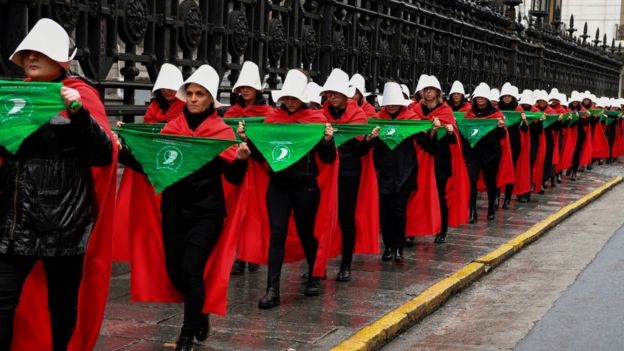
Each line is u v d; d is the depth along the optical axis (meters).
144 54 9.55
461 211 12.19
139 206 6.63
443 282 9.17
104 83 8.84
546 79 30.41
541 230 13.26
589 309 8.52
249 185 8.41
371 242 9.39
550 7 49.44
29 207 5.11
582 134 21.36
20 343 5.55
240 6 11.22
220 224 6.46
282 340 6.89
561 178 21.80
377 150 10.16
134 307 7.80
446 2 19.03
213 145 6.30
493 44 23.39
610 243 12.57
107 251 5.65
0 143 5.06
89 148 5.20
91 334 5.72
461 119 13.57
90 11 8.61
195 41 10.25
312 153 8.12
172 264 6.53
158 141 6.32
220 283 6.51
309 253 8.40
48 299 5.50
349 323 7.43
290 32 12.49
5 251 5.12
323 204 8.34
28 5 7.75
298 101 8.12
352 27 14.29
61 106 5.04
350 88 11.18
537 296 9.15
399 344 7.33
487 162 13.84
